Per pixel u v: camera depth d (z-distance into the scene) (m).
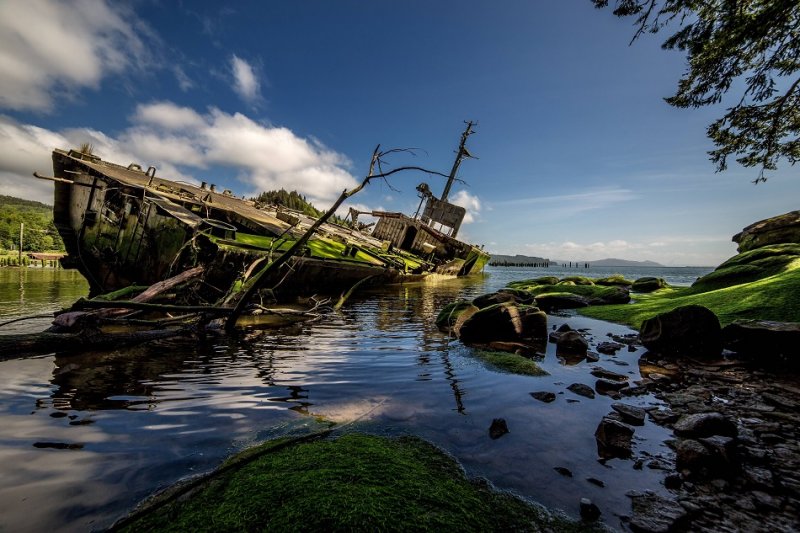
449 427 3.84
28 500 2.47
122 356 6.31
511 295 13.55
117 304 7.14
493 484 2.80
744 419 4.08
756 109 7.96
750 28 6.96
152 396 4.52
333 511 2.25
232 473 2.77
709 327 6.98
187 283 10.23
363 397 4.68
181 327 8.34
